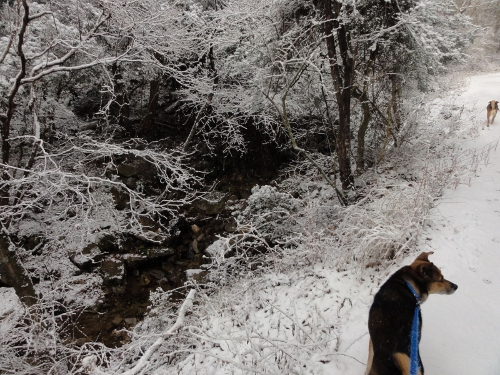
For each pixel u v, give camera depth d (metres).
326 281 4.83
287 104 10.66
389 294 2.68
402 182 8.30
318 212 7.60
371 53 8.78
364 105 9.47
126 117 11.48
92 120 12.28
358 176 9.67
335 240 6.10
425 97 10.41
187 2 9.34
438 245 4.89
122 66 10.03
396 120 10.30
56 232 8.44
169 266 8.62
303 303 4.58
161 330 5.83
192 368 4.16
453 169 7.44
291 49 8.12
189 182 10.57
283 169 12.30
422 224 5.29
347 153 8.51
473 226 5.26
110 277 7.86
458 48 8.23
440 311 3.69
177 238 9.23
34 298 6.12
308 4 8.52
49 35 7.80
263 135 12.31
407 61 8.78
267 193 8.38
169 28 8.22
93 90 12.20
